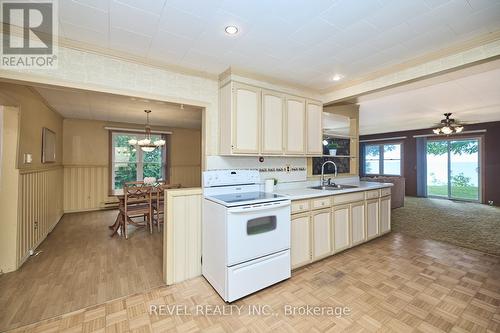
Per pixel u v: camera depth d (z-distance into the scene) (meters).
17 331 1.64
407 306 1.89
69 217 4.99
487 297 2.00
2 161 2.52
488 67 2.37
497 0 1.50
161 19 1.69
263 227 2.18
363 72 2.64
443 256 2.87
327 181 3.60
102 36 1.91
